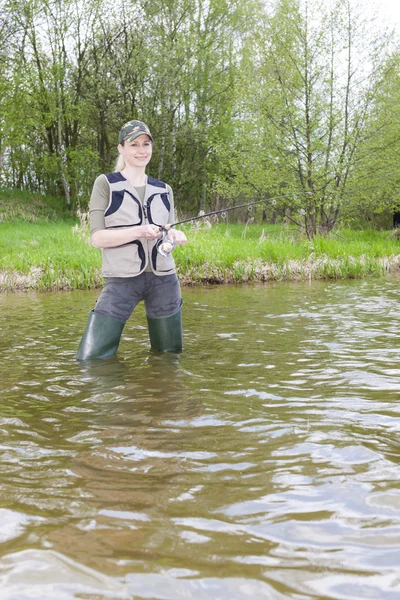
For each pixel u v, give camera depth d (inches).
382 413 122.3
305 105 701.3
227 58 1152.8
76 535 73.0
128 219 171.2
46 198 1159.0
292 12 686.5
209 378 152.6
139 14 1063.0
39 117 1064.2
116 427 114.8
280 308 285.6
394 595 60.6
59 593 61.0
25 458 99.1
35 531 74.1
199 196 1312.7
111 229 170.6
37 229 807.1
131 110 1082.7
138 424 116.4
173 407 127.6
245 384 146.3
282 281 447.2
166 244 172.9
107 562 66.9
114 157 1171.3
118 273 173.8
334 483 88.0
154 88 1075.9
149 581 63.1
